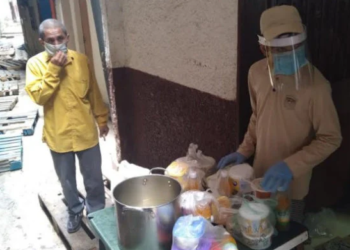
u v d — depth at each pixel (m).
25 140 5.08
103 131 2.88
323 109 1.53
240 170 1.60
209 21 2.29
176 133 2.96
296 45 1.49
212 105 2.44
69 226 2.83
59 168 2.69
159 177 1.54
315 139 1.61
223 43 2.22
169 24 2.71
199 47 2.44
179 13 2.56
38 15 9.23
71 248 2.69
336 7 2.03
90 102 2.76
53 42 2.38
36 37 10.23
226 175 1.63
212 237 1.30
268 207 1.38
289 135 1.66
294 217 1.81
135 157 3.82
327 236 1.98
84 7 5.37
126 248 1.40
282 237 1.41
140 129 3.57
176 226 1.30
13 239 2.98
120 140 3.71
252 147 1.92
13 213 3.34
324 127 1.54
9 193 3.69
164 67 2.91
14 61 10.60
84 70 2.56
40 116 6.07
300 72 1.55
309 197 2.23
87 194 2.83
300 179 1.76
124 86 3.60
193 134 2.73
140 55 3.24
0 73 9.46
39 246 2.87
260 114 1.74
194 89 2.59
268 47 1.55
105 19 3.37
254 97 1.83
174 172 1.69
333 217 2.08
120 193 1.50
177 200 1.38
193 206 1.43
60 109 2.53
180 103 2.81
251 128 1.90
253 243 1.34
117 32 3.41
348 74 2.20
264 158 1.77
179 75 2.73
